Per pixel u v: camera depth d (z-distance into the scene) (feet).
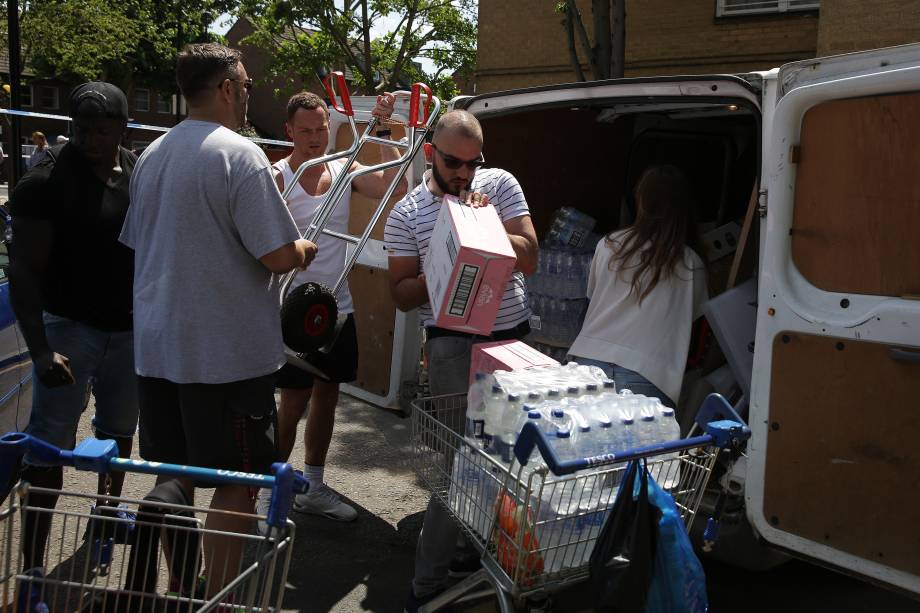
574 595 8.60
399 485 15.40
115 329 11.11
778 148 9.25
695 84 10.77
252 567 6.31
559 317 14.53
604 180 18.08
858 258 8.68
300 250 9.31
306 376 12.89
